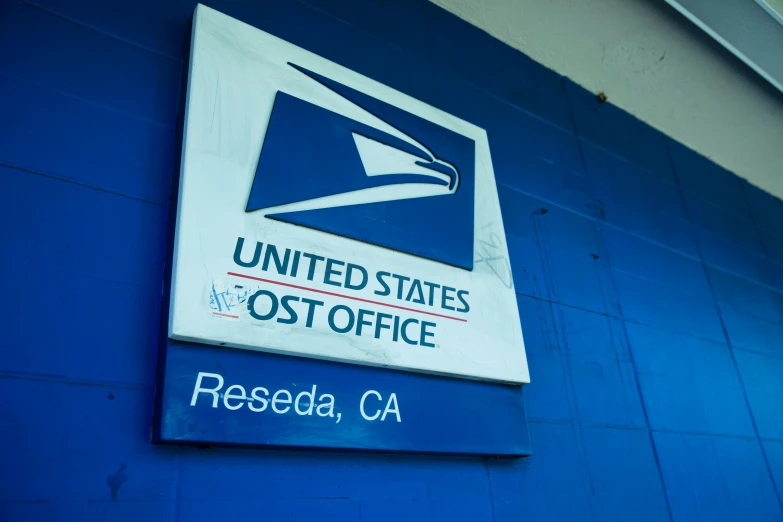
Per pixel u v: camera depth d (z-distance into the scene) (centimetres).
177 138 177
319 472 158
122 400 139
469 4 301
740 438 293
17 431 125
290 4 237
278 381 154
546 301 250
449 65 284
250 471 148
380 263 187
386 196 202
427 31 285
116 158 166
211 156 168
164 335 146
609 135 354
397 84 254
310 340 161
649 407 261
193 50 182
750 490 277
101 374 140
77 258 148
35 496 122
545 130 311
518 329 213
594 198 312
